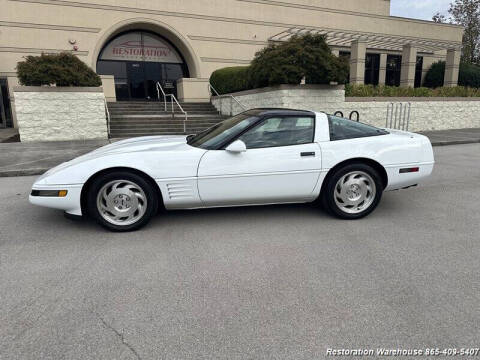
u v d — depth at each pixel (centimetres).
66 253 344
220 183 402
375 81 2427
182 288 280
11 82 1527
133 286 283
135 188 392
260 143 416
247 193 413
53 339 221
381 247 358
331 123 442
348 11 2158
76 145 1055
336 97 1265
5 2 1473
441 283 288
